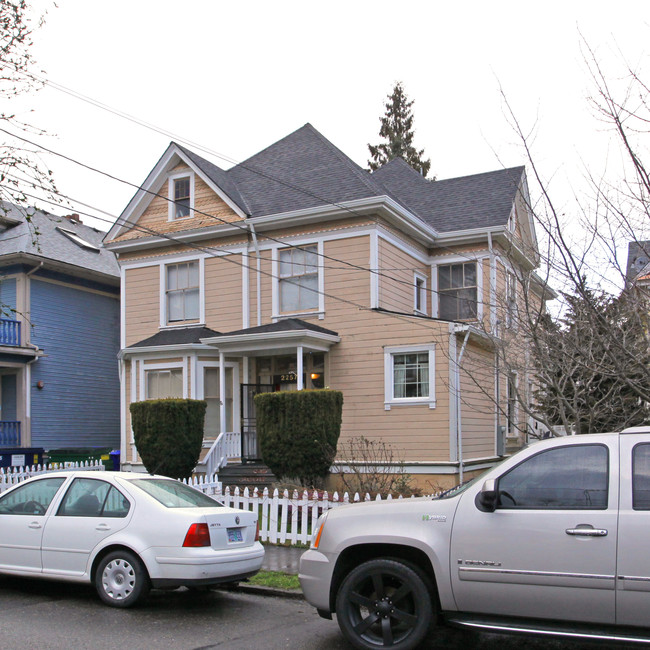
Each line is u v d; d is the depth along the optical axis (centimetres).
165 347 1989
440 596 638
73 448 2417
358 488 1495
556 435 1140
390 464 1609
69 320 2555
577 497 611
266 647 695
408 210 1983
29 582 977
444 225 2205
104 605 852
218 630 757
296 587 940
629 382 872
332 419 1592
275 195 2106
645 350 916
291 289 1995
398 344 1819
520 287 1183
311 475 1565
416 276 2117
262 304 2017
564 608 596
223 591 955
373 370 1845
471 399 1794
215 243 2108
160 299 2169
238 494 1313
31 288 2419
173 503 873
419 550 661
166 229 2169
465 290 2145
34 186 1293
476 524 632
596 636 584
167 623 781
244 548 874
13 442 2308
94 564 852
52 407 2458
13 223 2556
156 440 1716
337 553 684
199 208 2134
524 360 1221
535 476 632
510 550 615
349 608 672
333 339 1878
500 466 650
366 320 1870
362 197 1908
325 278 1941
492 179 2338
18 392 2372
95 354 2653
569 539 597
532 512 617
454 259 2161
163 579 815
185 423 1727
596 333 953
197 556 810
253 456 1961
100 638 715
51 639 707
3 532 900
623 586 576
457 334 1736
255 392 1997
